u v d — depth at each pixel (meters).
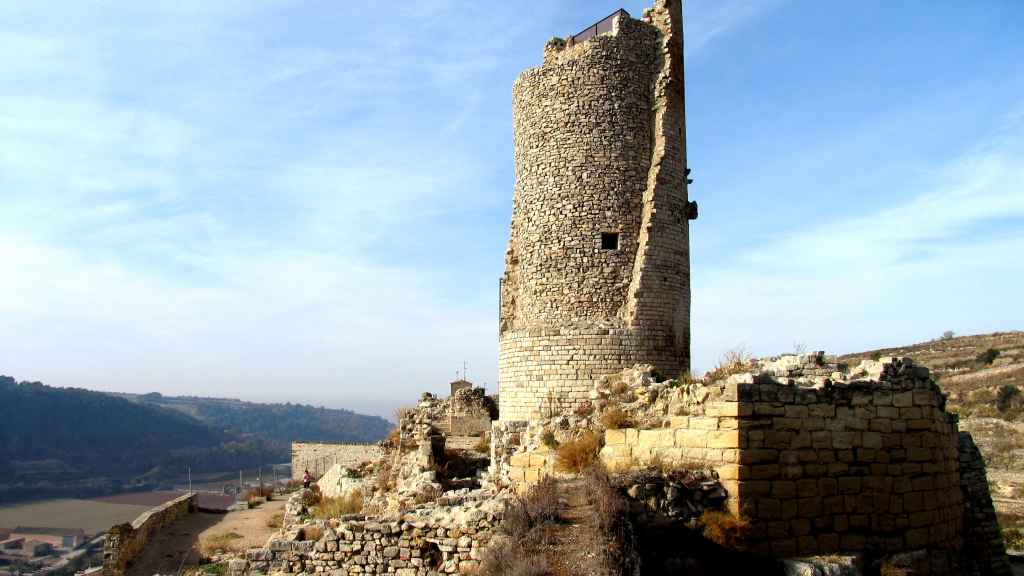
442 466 29.08
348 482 36.50
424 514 16.86
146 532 34.75
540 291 26.97
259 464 175.75
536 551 11.80
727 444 13.86
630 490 13.48
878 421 14.95
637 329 25.61
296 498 40.31
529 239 27.64
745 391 13.90
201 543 33.75
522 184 28.55
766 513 13.64
